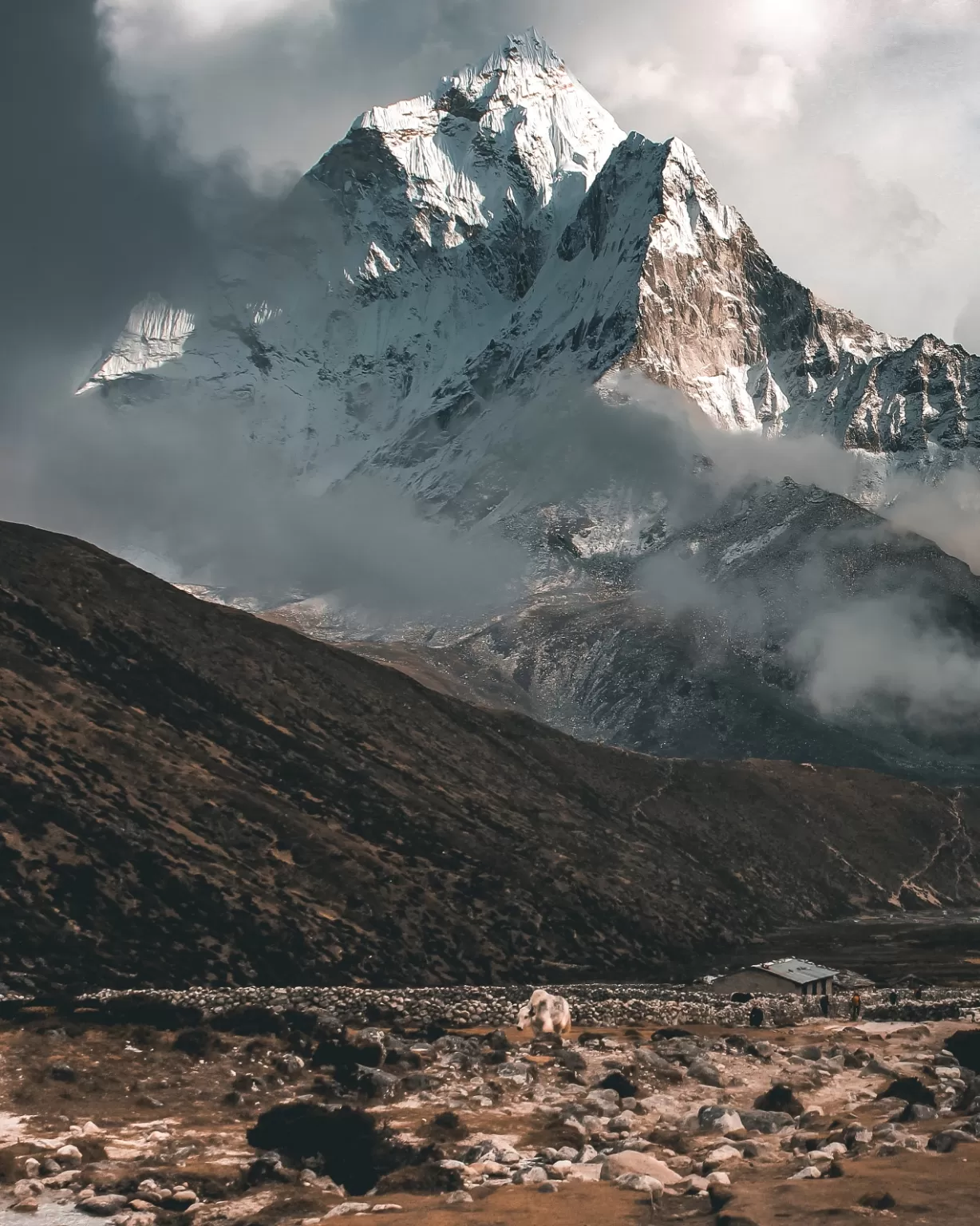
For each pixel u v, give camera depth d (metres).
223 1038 49.62
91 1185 33.03
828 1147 34.19
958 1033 55.28
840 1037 60.53
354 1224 28.50
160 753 154.75
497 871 167.00
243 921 121.88
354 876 143.25
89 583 194.00
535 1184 31.30
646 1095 45.12
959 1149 32.91
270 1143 37.03
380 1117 41.00
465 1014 65.12
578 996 86.25
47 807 128.38
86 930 109.62
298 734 186.38
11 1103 41.56
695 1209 28.73
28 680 158.88
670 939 173.25
